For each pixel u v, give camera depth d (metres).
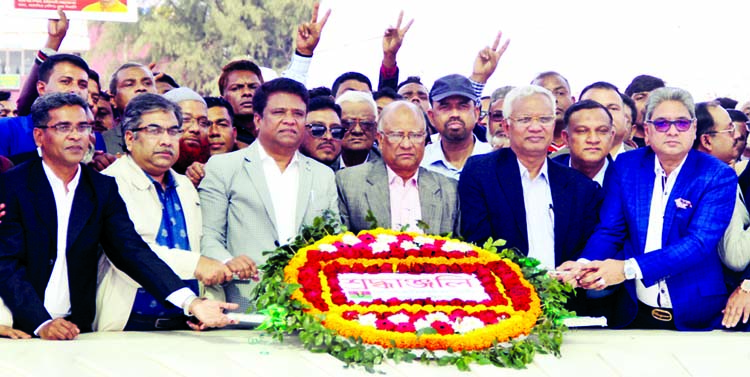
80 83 6.65
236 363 5.10
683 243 6.18
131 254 5.68
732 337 6.07
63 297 5.69
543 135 6.36
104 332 5.85
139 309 5.96
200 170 6.43
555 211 6.42
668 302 6.36
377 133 6.59
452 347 5.22
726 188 6.29
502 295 5.73
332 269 5.70
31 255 5.61
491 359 5.24
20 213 5.62
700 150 7.13
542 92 6.40
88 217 5.69
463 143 7.22
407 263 5.90
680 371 5.38
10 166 6.15
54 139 5.63
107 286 5.95
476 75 7.66
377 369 5.09
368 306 5.44
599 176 6.96
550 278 5.90
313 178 6.35
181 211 6.09
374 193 6.46
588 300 6.59
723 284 6.41
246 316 5.50
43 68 6.62
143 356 5.14
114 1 7.23
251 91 7.19
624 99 7.38
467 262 6.00
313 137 6.92
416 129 6.41
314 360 5.16
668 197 6.37
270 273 5.67
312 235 6.07
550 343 5.45
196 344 5.47
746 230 6.55
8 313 5.59
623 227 6.45
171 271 5.66
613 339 5.99
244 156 6.30
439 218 6.48
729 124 7.07
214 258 5.96
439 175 6.62
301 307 5.37
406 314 5.39
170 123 5.98
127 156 6.09
